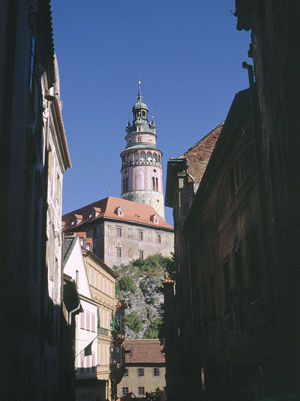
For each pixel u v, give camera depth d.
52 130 19.59
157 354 74.19
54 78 16.16
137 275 98.50
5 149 8.25
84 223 100.69
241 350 12.76
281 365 8.44
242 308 12.50
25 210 11.54
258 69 10.51
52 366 20.03
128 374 73.00
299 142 7.32
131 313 93.50
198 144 27.91
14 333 9.09
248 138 12.03
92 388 39.22
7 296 7.96
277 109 8.11
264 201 10.38
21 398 10.27
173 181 30.08
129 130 130.62
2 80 8.38
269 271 9.93
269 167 9.41
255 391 11.11
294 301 7.87
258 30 10.09
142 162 122.31
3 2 8.34
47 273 17.20
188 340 23.75
